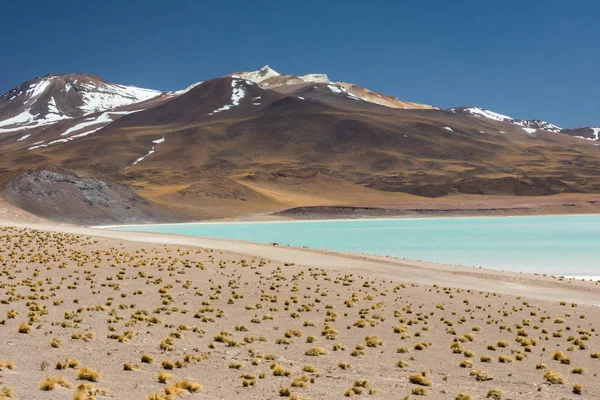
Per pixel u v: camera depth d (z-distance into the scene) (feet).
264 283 103.45
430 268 141.08
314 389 40.01
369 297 91.25
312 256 152.76
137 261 124.88
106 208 416.87
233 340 55.93
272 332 62.69
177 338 55.47
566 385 45.96
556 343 64.59
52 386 33.40
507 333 69.77
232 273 114.83
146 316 64.69
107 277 98.02
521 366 52.60
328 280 111.14
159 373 39.32
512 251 206.90
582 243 236.84
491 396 40.78
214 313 72.02
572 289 117.70
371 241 258.98
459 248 220.43
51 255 123.13
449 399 39.45
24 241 146.92
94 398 31.86
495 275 133.18
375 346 58.13
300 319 71.82
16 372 37.32
